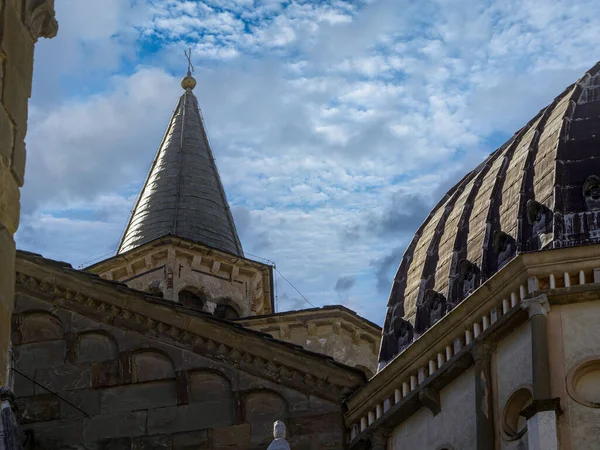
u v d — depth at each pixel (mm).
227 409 36500
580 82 40094
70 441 36312
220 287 56469
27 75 18188
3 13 17828
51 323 37438
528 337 33719
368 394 36844
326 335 51062
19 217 17594
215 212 62188
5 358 16750
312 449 36375
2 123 17344
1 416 24047
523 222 37312
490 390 34406
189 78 67875
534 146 39250
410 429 36594
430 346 36125
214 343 37094
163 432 36312
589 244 33719
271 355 37000
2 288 16781
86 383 36812
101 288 37469
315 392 36875
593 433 32250
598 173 36938
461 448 34875
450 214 41906
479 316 35094
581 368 32938
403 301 41469
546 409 32281
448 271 39750
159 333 37188
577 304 33562
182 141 64500
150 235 60750
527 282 33875
